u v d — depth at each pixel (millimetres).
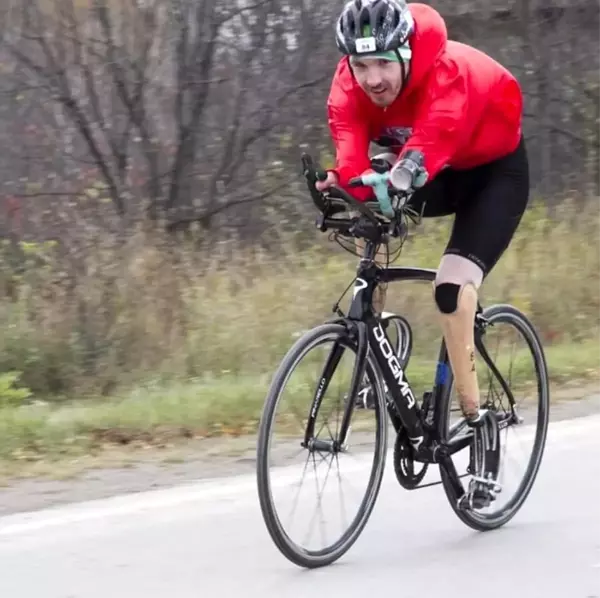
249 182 29359
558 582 9148
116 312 19703
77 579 9141
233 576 9211
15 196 25125
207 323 19828
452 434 10203
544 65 33344
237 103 29625
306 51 29625
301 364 9039
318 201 9242
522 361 10977
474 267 9625
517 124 9820
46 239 22656
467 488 10289
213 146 29484
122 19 28172
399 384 9625
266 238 26172
